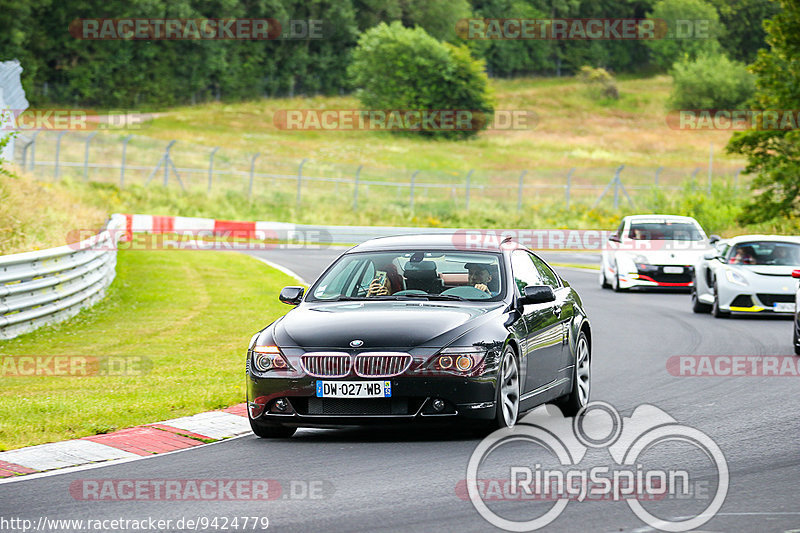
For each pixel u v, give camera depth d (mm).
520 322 32031
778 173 127938
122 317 62406
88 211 107812
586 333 37750
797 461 27172
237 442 30578
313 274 92375
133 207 157875
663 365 46875
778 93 132625
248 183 197625
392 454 28422
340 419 29500
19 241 75250
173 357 47219
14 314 53781
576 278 101125
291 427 31641
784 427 32094
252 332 56531
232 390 38500
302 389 29531
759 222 133125
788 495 23562
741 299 67000
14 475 26234
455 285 33594
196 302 70750
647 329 61812
